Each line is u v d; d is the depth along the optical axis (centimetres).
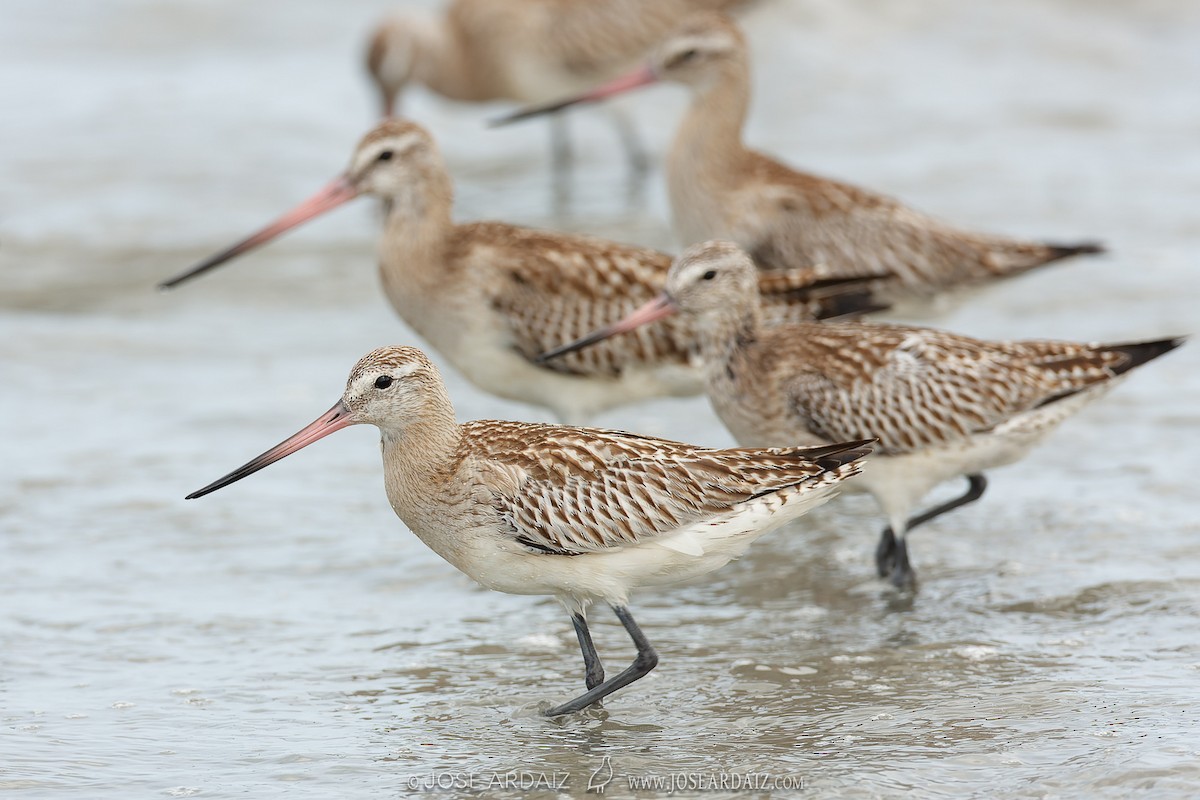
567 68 2489
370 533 1354
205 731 1019
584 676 1112
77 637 1155
